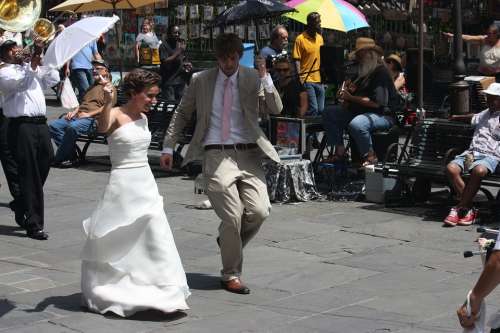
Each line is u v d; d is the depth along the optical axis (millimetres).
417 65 15852
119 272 7562
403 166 11867
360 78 12930
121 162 7574
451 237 10367
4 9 7750
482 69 15023
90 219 7648
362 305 7887
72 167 15383
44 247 10133
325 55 15547
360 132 12570
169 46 19031
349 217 11422
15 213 10891
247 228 8406
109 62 25625
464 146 11656
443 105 15586
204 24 23078
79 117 14797
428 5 20000
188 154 8445
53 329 7238
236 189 8195
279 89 13586
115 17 8984
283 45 15430
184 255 9750
